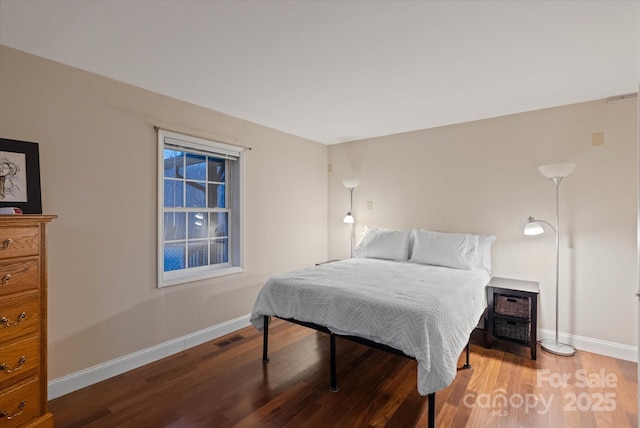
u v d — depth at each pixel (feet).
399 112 10.43
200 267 10.47
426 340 5.74
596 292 9.17
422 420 6.16
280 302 8.15
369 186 13.99
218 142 10.33
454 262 10.14
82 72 7.31
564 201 9.64
